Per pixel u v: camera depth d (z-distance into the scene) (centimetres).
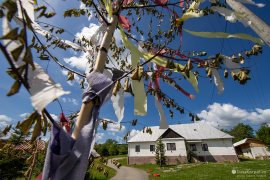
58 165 91
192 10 123
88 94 109
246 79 119
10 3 62
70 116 180
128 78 127
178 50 150
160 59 151
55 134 92
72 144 96
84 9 200
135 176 1783
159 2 176
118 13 146
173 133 3023
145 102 130
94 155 204
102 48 130
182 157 2827
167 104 177
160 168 2339
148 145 3006
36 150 191
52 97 58
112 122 209
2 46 58
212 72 132
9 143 174
